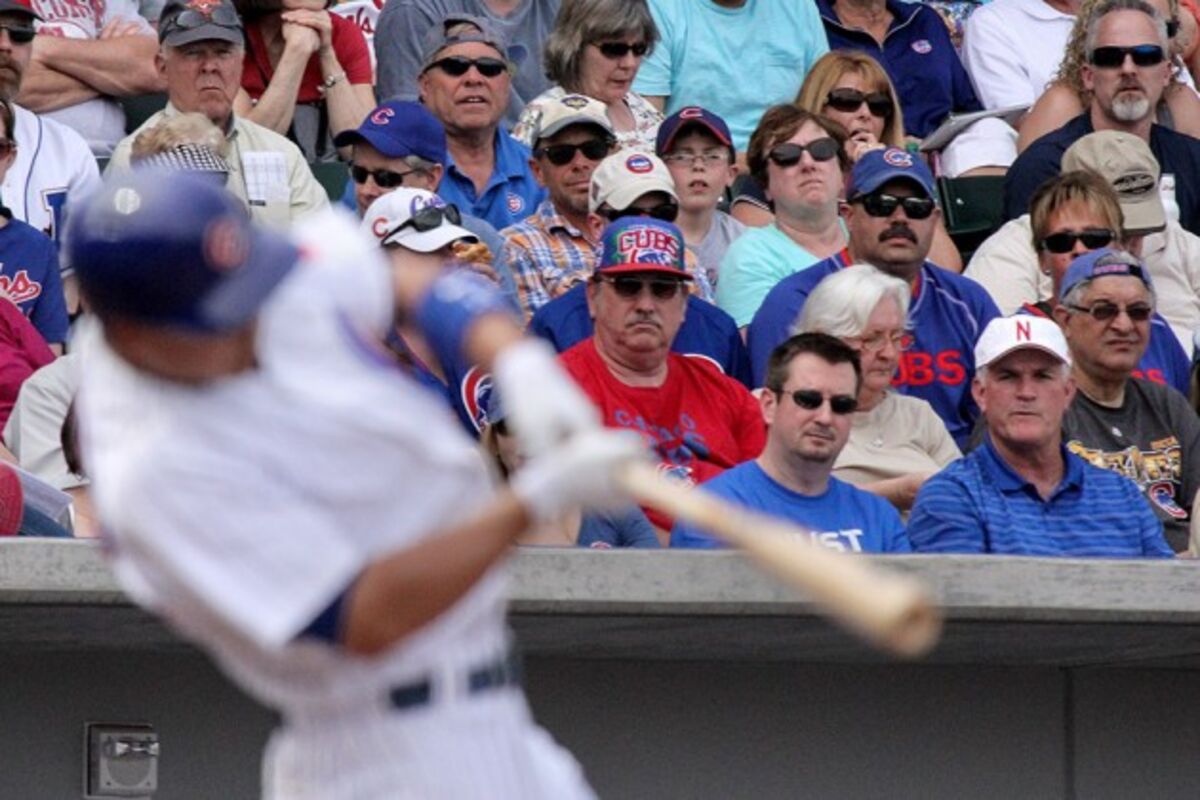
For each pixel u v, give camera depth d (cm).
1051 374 2469
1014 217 3453
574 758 2347
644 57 3475
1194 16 4038
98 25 3550
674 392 2631
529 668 2342
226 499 1058
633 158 2942
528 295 2983
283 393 1070
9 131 2917
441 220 2625
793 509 2397
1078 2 3934
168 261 1030
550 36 3434
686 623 2098
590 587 2064
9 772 2250
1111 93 3444
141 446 1055
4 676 2252
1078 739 2434
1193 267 3359
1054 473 2497
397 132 3003
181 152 2831
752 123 3641
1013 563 2128
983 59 3900
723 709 2369
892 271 2909
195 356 1052
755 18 3650
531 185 3256
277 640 1062
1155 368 3034
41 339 2759
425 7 3522
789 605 2059
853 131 3388
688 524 2352
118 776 2259
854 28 3816
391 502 1089
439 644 1135
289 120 3350
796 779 2378
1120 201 3200
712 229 3250
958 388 2930
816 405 2366
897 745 2394
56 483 2420
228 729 2277
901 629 954
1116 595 2133
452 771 1135
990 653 2356
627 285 2578
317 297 1091
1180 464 2764
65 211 3089
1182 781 2459
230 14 3097
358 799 1138
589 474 1030
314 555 1064
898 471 2662
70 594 1977
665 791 2358
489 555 1053
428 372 2541
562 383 1064
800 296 2894
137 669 2267
